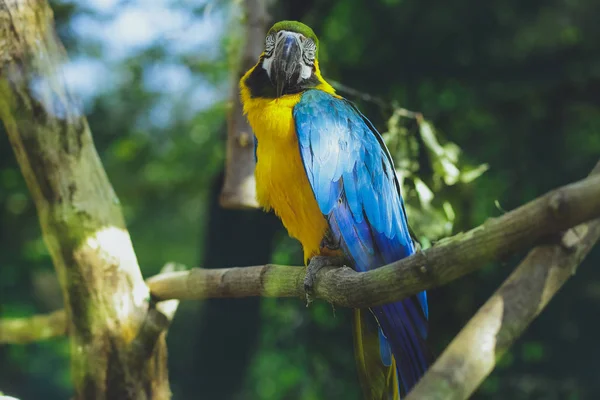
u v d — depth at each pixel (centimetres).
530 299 330
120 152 1598
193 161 1736
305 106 562
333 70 970
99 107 1534
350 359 1295
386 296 393
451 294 1051
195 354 1494
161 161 1730
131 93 1557
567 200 290
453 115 1390
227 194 673
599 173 364
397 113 712
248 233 1370
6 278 1546
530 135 1388
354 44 1411
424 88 1394
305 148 547
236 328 1455
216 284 545
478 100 1403
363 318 530
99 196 571
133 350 562
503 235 311
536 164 1370
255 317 1455
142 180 1852
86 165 568
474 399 1222
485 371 313
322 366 1334
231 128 676
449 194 725
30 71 547
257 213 1363
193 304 1956
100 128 1553
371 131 596
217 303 1458
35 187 563
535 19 1443
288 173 557
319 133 553
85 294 562
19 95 545
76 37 1373
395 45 1412
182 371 1791
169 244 2178
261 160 569
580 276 1309
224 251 1381
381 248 562
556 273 338
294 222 573
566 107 1413
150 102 1577
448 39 1420
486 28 1421
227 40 1267
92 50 1418
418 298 496
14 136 556
